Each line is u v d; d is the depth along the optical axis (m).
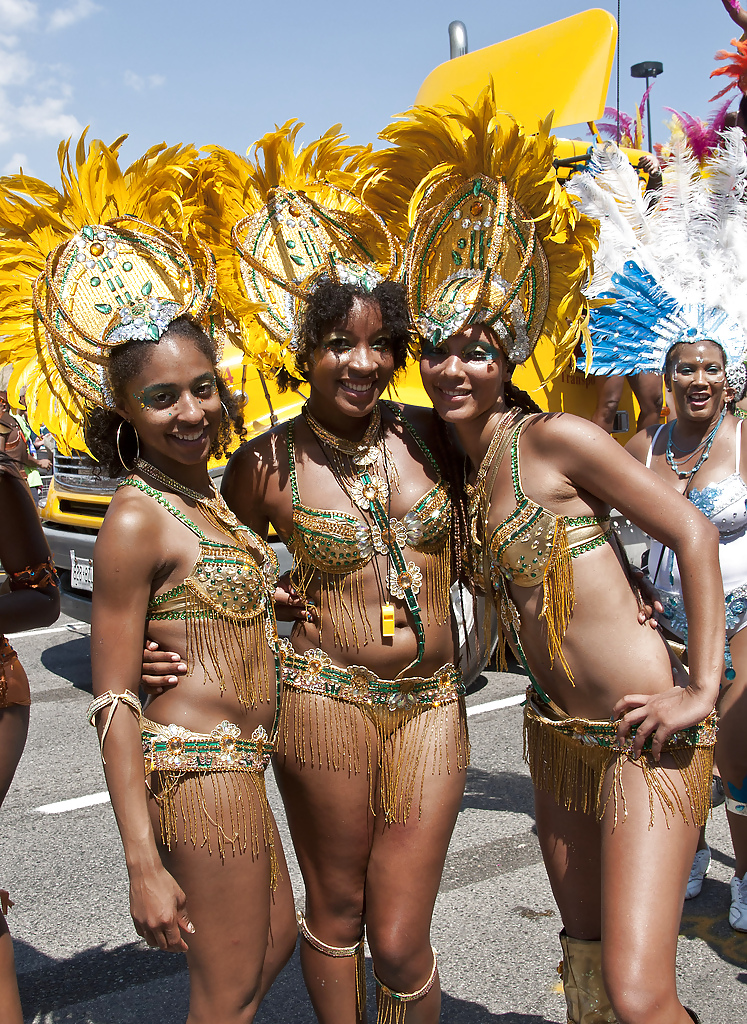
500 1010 2.69
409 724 2.23
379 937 2.19
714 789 4.09
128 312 1.92
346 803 2.21
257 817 1.97
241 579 1.96
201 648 1.94
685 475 3.11
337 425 2.22
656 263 2.89
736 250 2.90
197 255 2.24
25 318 2.17
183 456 1.93
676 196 2.89
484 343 2.06
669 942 1.83
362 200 2.46
